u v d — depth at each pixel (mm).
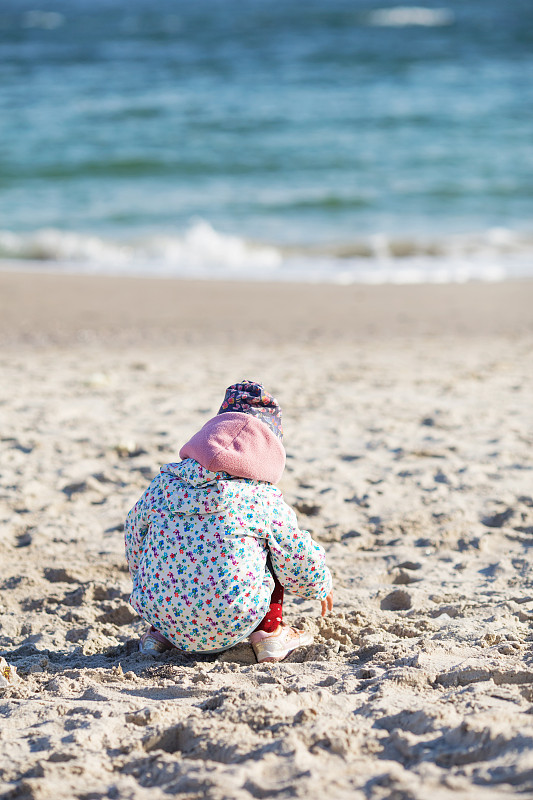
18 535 4812
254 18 76375
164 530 3113
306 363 9281
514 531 4672
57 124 27750
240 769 2180
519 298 13102
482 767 2102
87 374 8734
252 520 3088
